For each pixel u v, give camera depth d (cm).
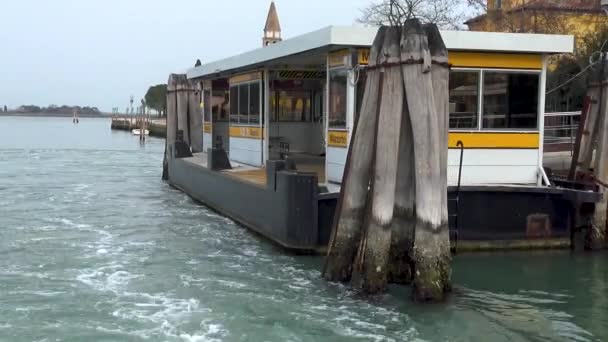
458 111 1407
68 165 3909
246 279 1208
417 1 3684
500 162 1430
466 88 1408
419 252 1048
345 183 1120
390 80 1047
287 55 1564
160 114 14762
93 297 1113
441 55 1054
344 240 1123
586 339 936
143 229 1703
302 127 2153
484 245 1377
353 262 1119
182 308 1055
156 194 2423
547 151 2064
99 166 3856
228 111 2477
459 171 1348
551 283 1196
